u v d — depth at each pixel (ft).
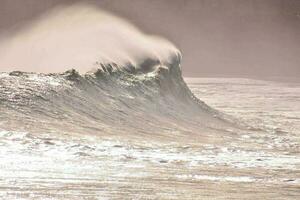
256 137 280.51
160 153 210.38
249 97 580.71
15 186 156.97
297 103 526.16
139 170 182.09
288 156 224.33
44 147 199.52
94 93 278.26
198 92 627.87
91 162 187.21
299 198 163.02
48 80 264.72
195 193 162.71
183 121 300.20
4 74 260.21
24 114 231.30
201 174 182.91
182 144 234.79
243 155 220.64
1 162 177.37
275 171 193.16
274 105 497.05
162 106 311.06
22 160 181.68
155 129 265.34
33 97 245.65
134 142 225.97
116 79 305.32
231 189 168.35
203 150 224.53
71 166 179.93
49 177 166.71
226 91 655.35
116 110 274.57
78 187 160.25
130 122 266.36
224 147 236.84
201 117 321.73
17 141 202.59
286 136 292.20
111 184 165.17
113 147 211.20
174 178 175.94
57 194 153.69
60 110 246.47
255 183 176.04
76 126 235.61
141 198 155.74
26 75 264.11
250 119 356.18
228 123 320.29
